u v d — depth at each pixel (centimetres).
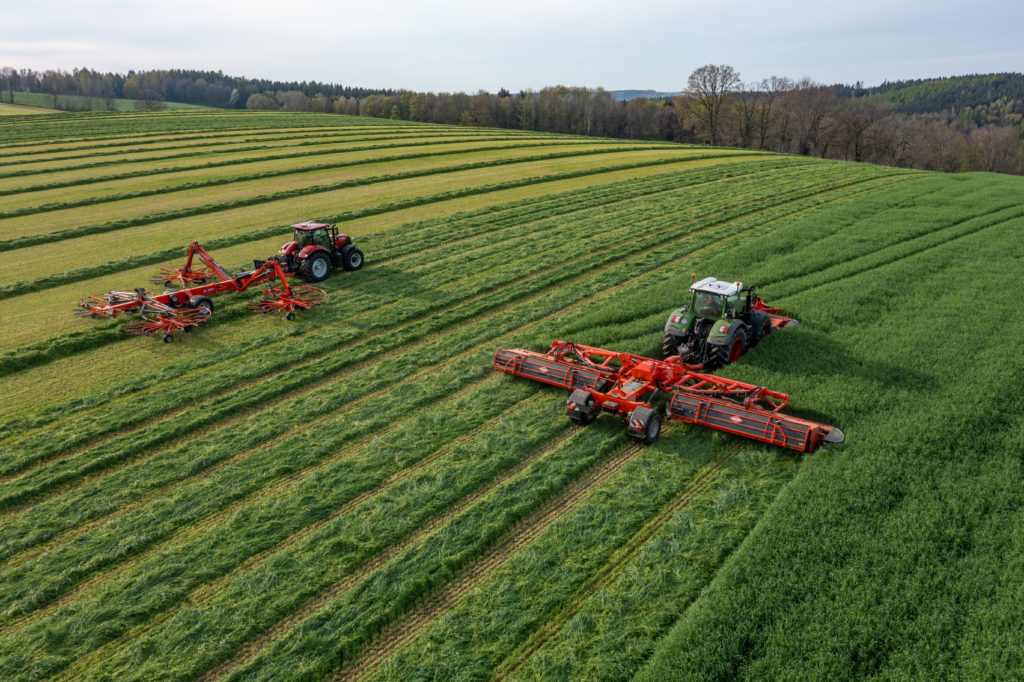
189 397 1348
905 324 1569
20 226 2956
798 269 2088
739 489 956
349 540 874
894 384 1243
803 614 708
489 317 1816
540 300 1911
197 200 3466
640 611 743
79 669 705
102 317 1858
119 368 1541
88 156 4728
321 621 748
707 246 2478
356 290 2078
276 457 1108
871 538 815
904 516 854
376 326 1742
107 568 857
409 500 960
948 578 746
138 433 1210
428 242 2636
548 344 1544
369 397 1346
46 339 1670
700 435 1127
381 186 3844
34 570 850
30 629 755
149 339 1723
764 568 777
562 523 898
